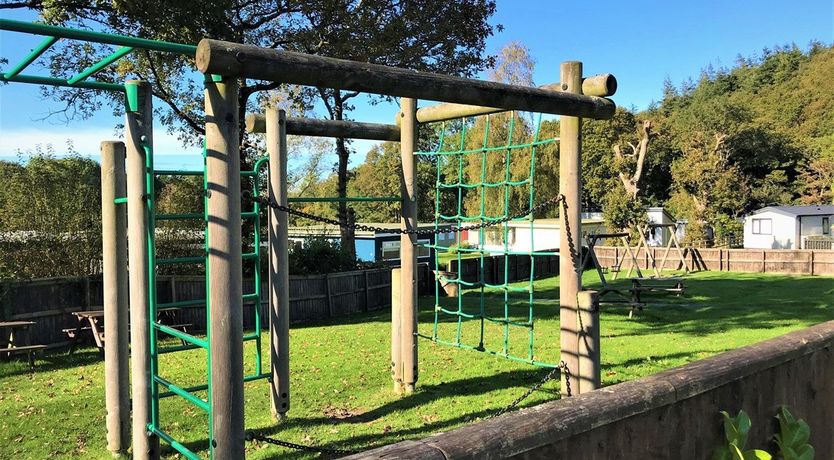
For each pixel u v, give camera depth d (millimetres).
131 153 3943
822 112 53281
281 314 5172
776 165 46250
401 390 6168
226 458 3229
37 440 4852
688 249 24281
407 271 6086
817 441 3090
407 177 6008
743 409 2570
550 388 6211
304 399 5945
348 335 10375
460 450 1539
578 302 4512
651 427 2131
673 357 7777
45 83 3973
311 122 5527
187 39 10242
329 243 15477
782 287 17531
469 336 9867
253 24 14523
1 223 11016
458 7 15305
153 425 3982
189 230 12992
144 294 3961
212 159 3191
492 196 27328
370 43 13742
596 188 48469
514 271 22484
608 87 4613
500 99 4203
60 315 9789
